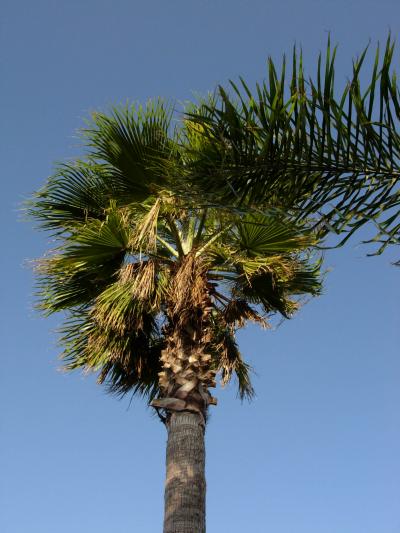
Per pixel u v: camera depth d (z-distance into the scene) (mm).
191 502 7402
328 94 3215
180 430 7812
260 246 8758
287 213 3404
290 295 9820
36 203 9352
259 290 9516
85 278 9203
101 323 8664
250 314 9484
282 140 3309
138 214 8820
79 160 8875
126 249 8930
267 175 3371
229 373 9688
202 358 8195
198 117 3367
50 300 9234
